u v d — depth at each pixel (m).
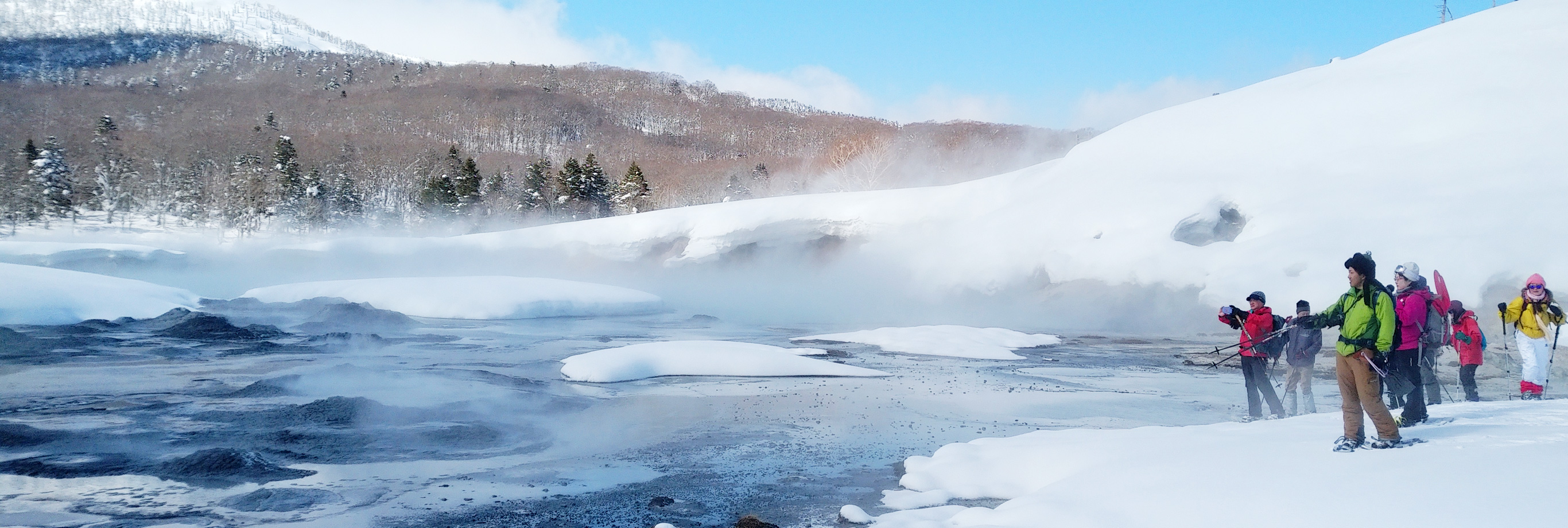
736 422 9.81
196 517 5.90
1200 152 32.47
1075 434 7.50
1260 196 27.23
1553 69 30.58
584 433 9.09
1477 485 4.22
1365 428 6.66
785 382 13.06
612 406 10.83
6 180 78.25
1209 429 7.11
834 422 9.82
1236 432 6.75
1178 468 5.43
